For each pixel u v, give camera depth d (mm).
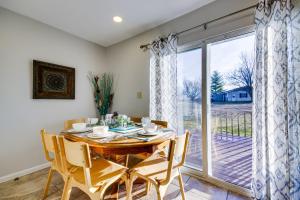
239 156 2471
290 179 1477
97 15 2568
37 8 2395
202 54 2320
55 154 1544
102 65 3695
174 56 2500
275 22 1604
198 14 2332
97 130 1636
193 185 2154
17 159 2463
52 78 2824
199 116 2488
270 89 1647
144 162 1717
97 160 1789
